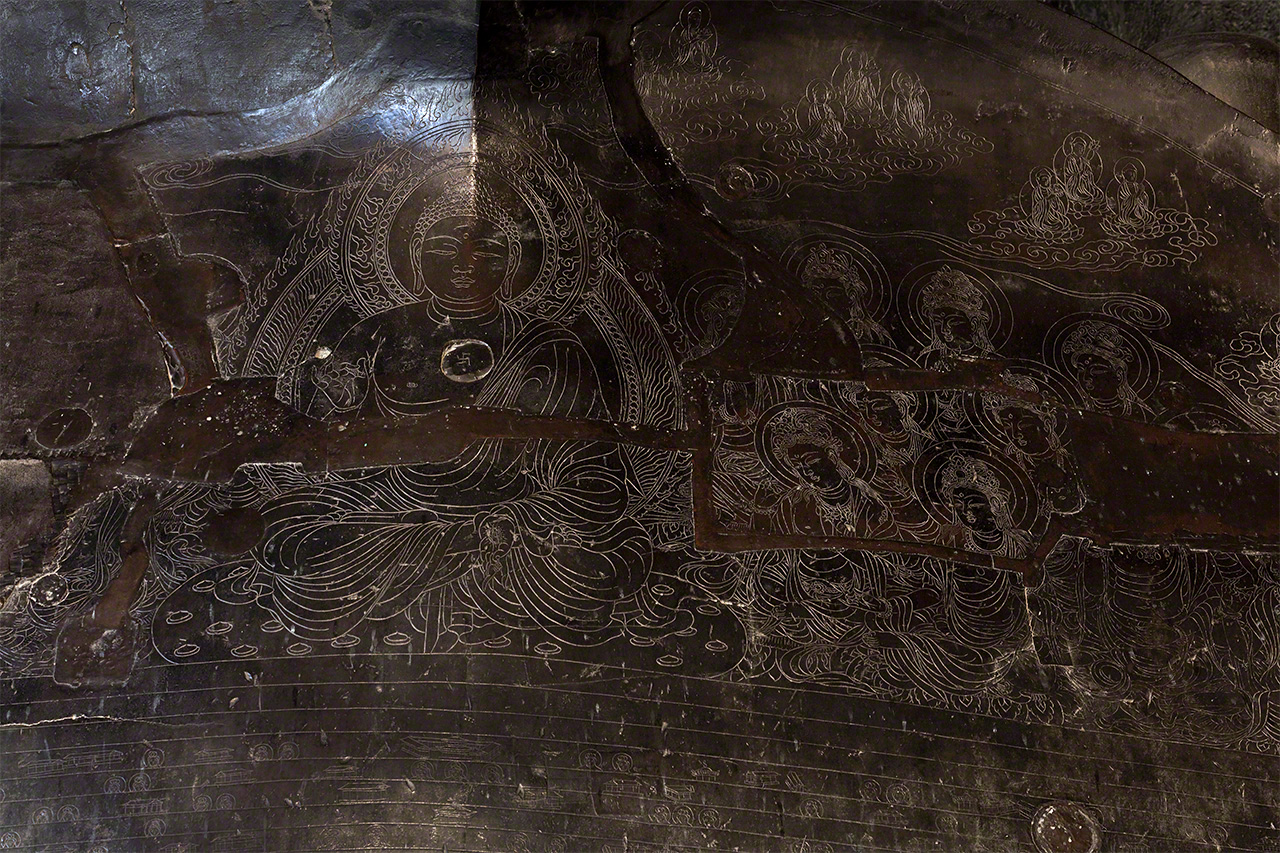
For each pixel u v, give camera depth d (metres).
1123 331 3.25
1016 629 2.96
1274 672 3.01
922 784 2.79
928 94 3.23
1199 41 3.44
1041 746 2.86
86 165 3.01
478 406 3.00
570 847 2.68
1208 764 2.90
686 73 3.18
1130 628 3.00
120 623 2.77
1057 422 3.15
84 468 2.87
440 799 2.70
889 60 3.20
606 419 3.02
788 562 2.96
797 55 3.19
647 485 2.98
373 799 2.69
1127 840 2.80
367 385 2.99
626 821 2.71
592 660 2.83
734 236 3.17
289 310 3.02
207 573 2.83
